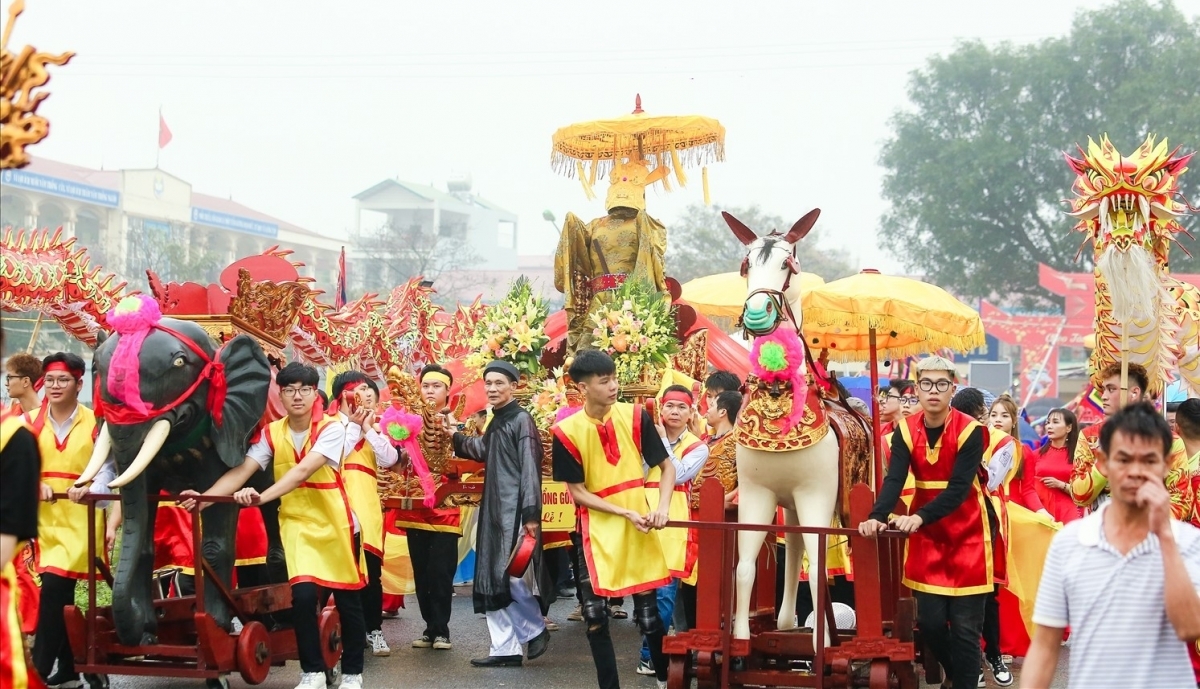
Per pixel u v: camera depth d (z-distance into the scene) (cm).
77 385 813
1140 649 421
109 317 716
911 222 3822
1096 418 1175
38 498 475
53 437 797
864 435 830
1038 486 1112
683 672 732
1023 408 1881
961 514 714
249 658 739
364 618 900
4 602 475
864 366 2109
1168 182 814
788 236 785
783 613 795
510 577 802
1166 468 430
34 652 764
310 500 775
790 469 742
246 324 924
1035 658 440
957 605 713
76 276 1154
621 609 1161
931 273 3919
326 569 771
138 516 722
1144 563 424
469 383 1134
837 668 711
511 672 892
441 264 5438
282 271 1047
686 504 855
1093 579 428
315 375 789
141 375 702
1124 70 3572
